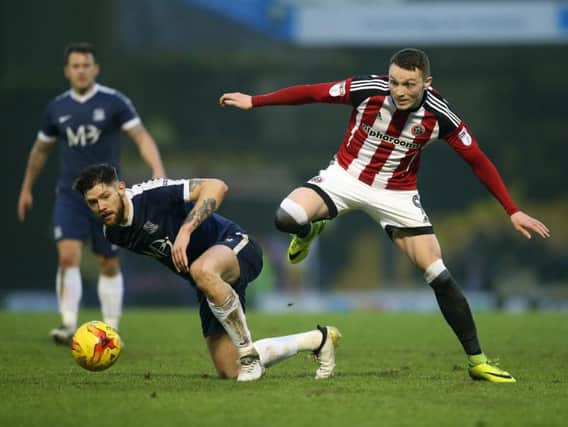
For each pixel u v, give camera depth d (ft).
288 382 84.02
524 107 463.83
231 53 447.83
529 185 464.65
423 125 86.63
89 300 325.21
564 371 97.55
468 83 465.06
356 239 452.76
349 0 443.32
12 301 323.16
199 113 457.68
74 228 124.47
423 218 88.58
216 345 86.02
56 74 426.10
